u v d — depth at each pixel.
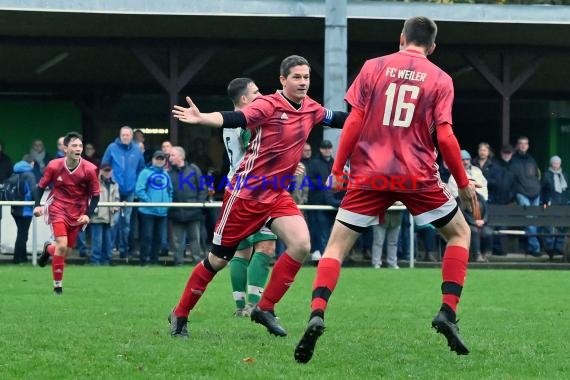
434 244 58.44
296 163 26.30
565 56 68.06
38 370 21.75
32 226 55.06
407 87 22.27
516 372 22.22
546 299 38.25
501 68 67.69
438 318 22.36
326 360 23.22
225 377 21.08
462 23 61.22
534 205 62.12
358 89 22.58
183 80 64.69
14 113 80.38
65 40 63.94
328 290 22.19
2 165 66.56
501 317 32.34
